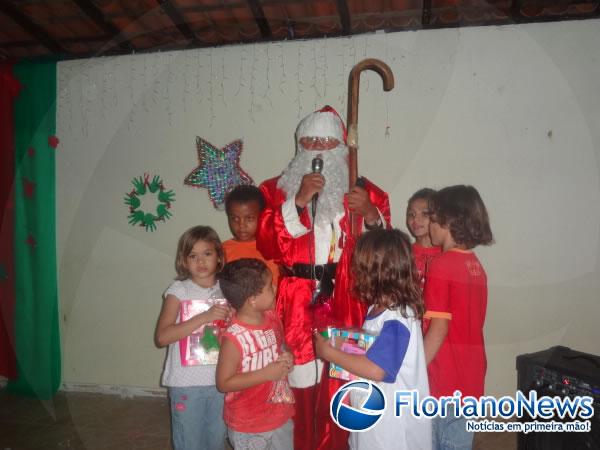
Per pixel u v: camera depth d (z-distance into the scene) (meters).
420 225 1.36
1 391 1.38
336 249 1.34
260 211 1.29
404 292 1.01
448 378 1.13
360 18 1.28
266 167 1.34
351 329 1.08
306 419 1.31
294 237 1.34
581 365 1.12
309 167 1.35
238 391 1.08
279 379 1.09
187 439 1.19
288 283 1.36
